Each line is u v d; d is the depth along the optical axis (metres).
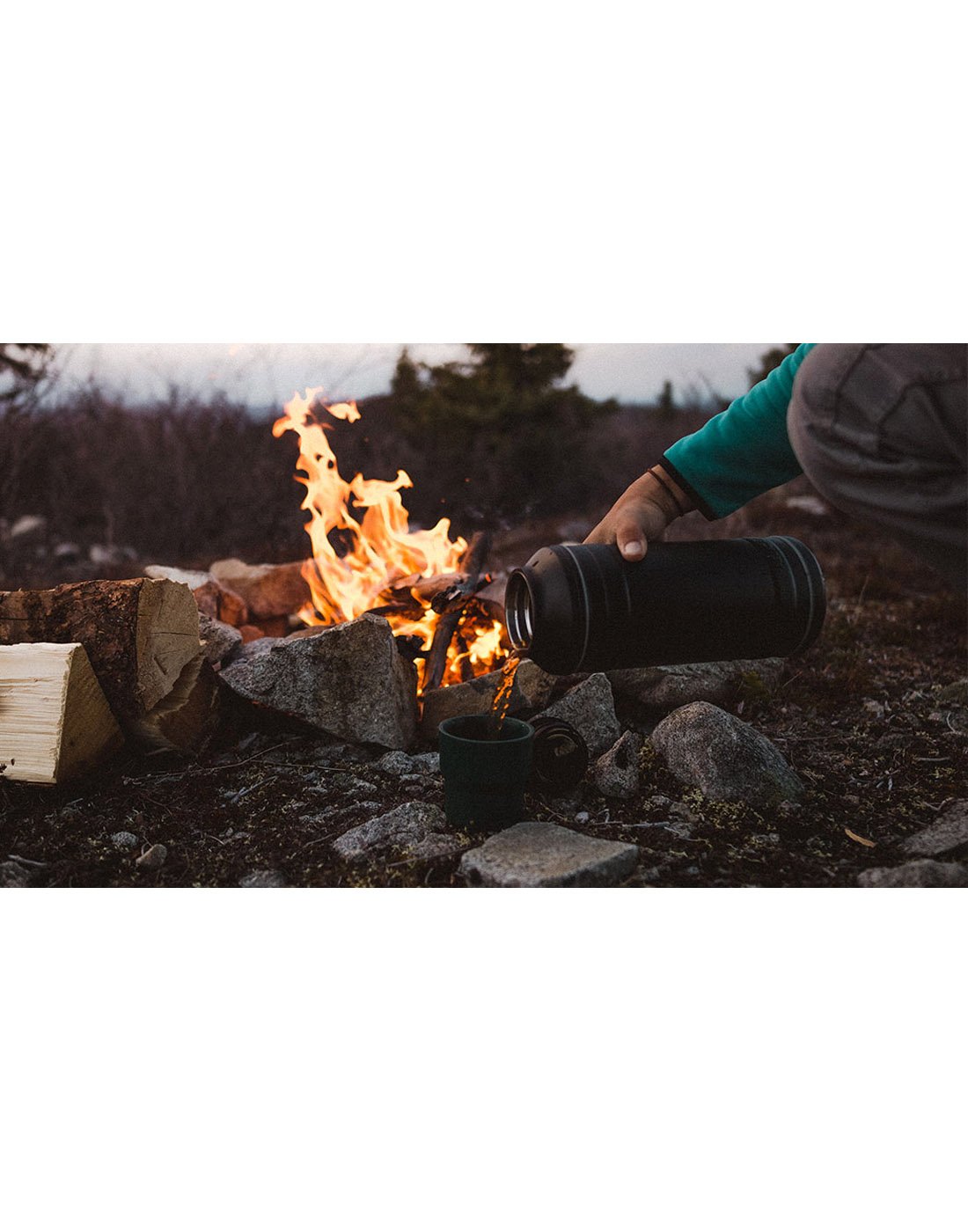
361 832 1.00
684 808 1.06
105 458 3.11
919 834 1.01
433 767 1.15
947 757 1.21
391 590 1.46
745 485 1.01
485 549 1.56
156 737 1.13
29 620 1.10
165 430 3.07
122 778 1.11
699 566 0.94
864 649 1.69
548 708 1.22
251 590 1.62
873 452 0.77
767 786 1.08
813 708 1.37
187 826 1.03
